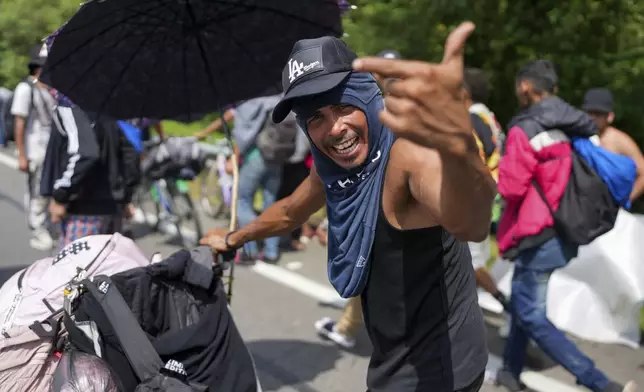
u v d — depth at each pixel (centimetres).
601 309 447
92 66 282
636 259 446
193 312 250
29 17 1606
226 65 307
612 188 345
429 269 183
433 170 148
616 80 741
